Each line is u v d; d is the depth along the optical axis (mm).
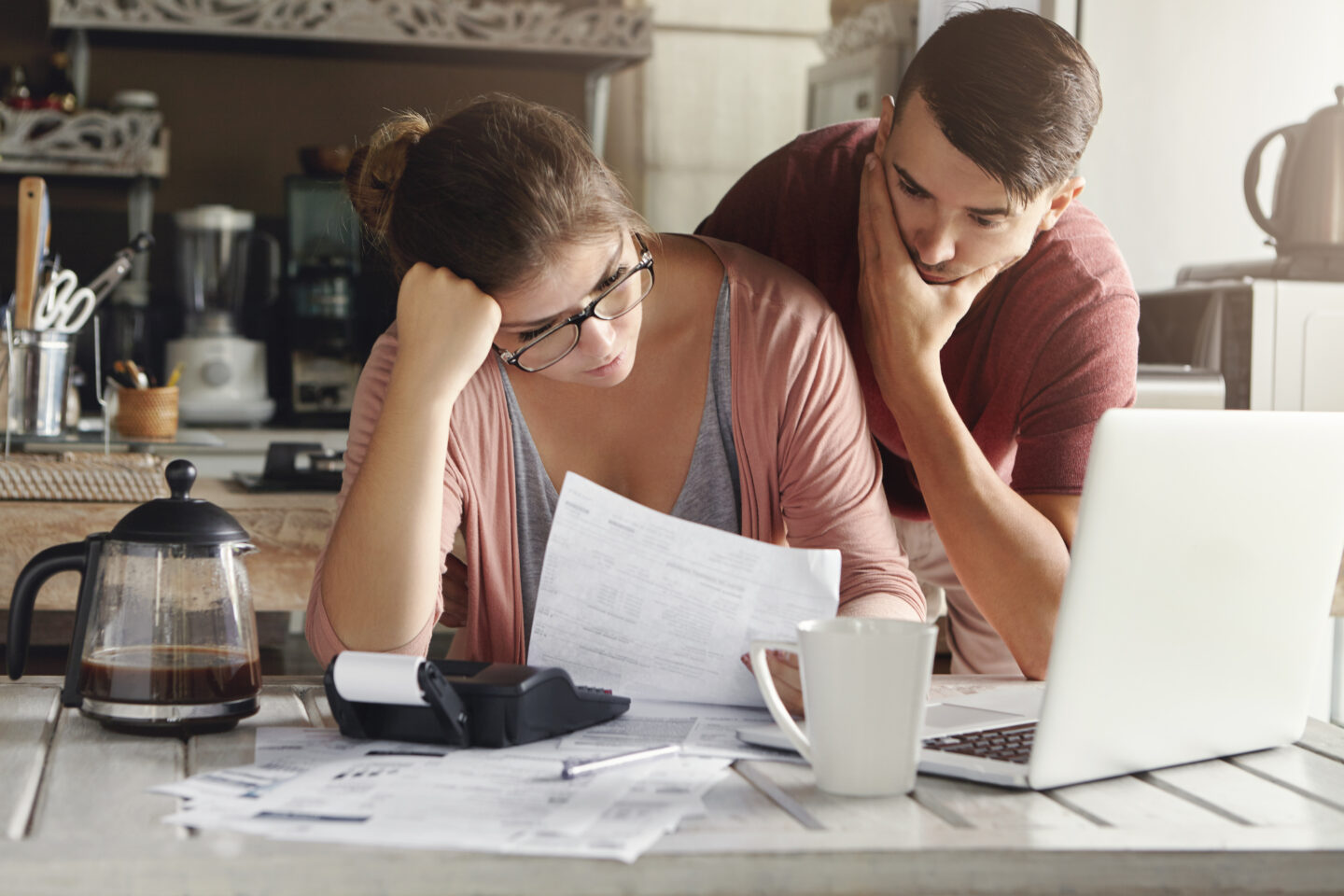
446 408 1053
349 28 3662
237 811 752
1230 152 2594
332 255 3674
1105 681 831
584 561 1080
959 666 1895
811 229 1482
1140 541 818
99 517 1760
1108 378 1362
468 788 804
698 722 989
